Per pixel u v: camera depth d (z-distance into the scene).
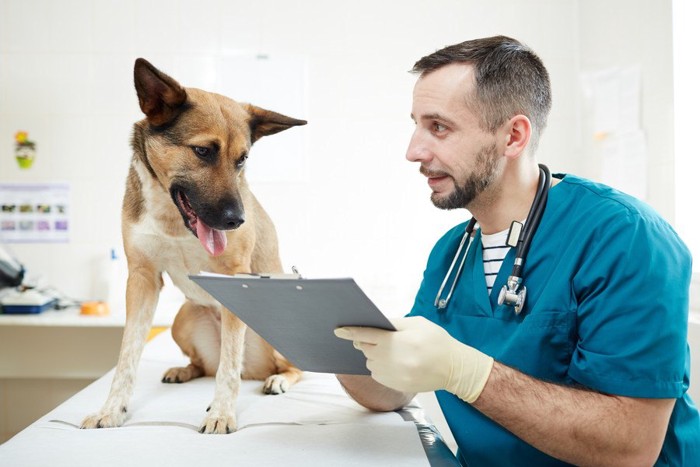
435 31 2.97
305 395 1.53
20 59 2.88
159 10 2.91
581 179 1.25
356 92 2.97
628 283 1.04
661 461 1.12
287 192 2.97
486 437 1.16
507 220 1.25
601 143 2.73
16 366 2.78
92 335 2.79
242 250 1.49
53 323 2.55
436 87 1.16
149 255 1.47
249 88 2.94
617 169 2.58
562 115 2.99
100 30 2.90
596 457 1.00
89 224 2.92
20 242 2.91
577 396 1.01
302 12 2.95
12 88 2.88
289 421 1.28
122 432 1.20
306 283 0.90
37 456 1.05
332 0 2.95
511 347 1.14
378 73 2.97
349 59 2.96
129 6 2.90
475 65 1.15
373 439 1.15
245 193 1.50
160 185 1.41
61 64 2.89
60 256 2.92
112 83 2.91
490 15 2.97
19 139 2.89
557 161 3.00
